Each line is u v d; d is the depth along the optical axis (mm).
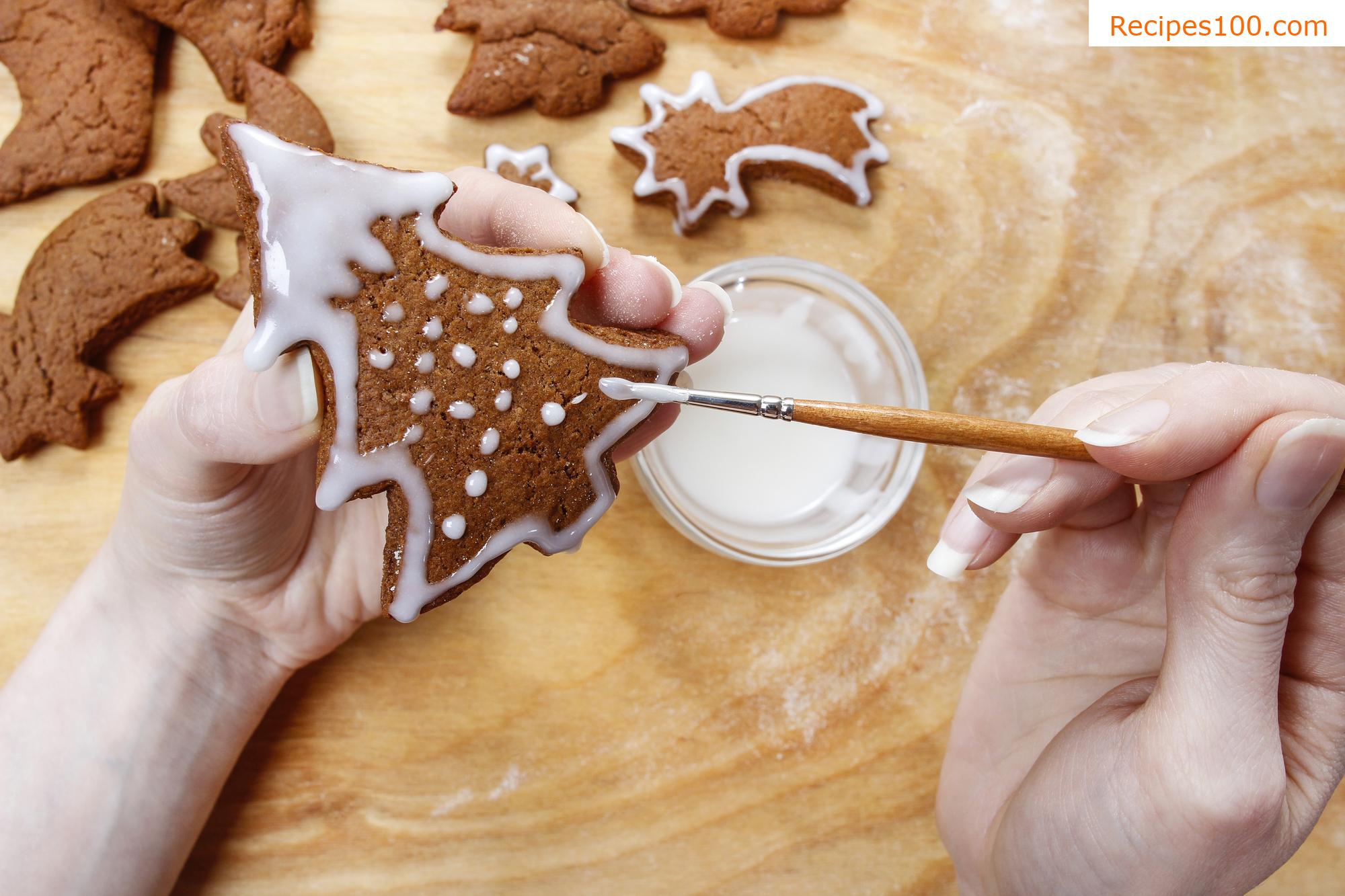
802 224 352
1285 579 242
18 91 334
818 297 336
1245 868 253
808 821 344
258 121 327
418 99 345
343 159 234
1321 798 259
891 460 332
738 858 343
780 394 333
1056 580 300
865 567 346
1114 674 292
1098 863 257
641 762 342
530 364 240
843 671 345
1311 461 232
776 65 354
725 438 332
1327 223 356
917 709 346
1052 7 357
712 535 323
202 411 254
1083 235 355
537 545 243
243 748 334
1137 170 357
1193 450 243
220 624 313
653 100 339
